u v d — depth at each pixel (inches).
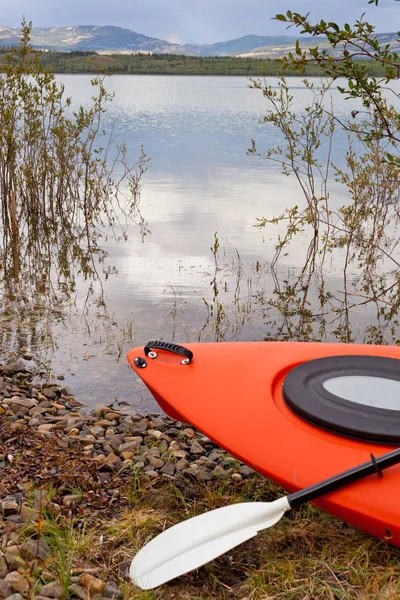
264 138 639.1
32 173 315.0
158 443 121.8
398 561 80.4
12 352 166.4
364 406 84.6
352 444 81.4
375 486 75.8
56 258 255.3
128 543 85.4
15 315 193.5
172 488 103.0
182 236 287.6
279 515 78.4
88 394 145.9
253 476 109.6
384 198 300.0
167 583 78.8
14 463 103.0
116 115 852.0
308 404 86.4
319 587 75.5
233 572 81.5
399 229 297.3
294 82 1894.7
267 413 89.9
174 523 92.0
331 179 422.3
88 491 98.4
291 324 190.2
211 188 397.4
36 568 75.3
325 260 254.7
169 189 393.4
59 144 322.3
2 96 290.7
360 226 290.4
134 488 99.7
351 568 78.6
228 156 532.7
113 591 73.3
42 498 91.5
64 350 168.9
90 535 84.3
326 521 92.0
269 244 275.7
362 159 283.3
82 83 1771.7
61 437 118.4
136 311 197.5
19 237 285.4
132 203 351.3
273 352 108.4
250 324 189.0
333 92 1347.2
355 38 115.3
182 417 95.4
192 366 103.7
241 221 314.7
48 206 336.5
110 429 127.1
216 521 81.1
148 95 1342.3
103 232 294.5
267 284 225.1
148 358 106.2
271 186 403.5
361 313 201.3
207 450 123.3
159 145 585.6
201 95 1402.6
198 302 206.1
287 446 83.2
